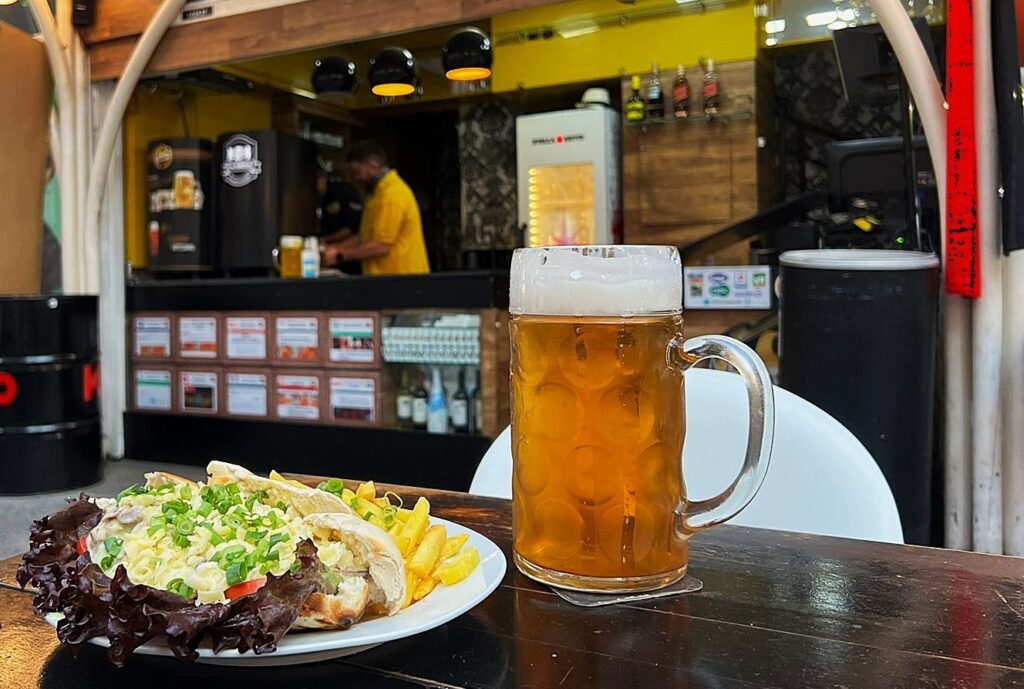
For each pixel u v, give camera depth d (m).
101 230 5.03
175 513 0.66
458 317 4.10
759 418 0.76
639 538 0.78
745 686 0.62
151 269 5.72
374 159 5.48
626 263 0.75
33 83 4.46
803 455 1.19
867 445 2.26
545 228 6.48
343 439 4.40
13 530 3.61
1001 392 2.35
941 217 2.49
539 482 0.80
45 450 4.13
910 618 0.75
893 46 2.52
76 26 4.68
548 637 0.71
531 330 0.78
